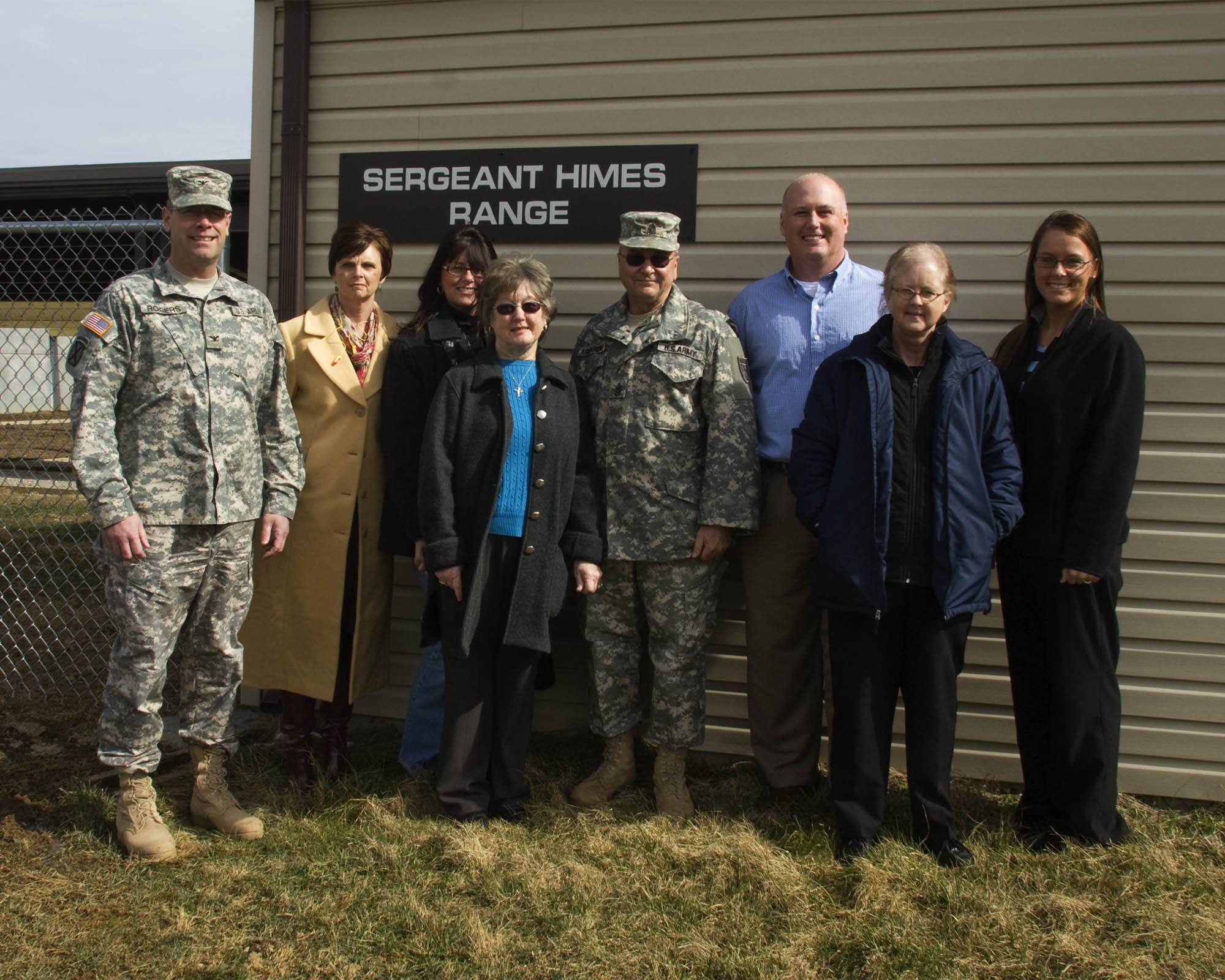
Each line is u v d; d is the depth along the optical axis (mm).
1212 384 3217
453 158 3682
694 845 2836
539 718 3709
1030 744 2934
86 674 4250
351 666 3234
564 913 2486
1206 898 2602
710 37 3461
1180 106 3182
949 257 3363
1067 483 2748
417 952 2334
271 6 3789
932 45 3316
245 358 2807
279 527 2957
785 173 3443
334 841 2834
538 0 3578
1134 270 3242
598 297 3611
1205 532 3248
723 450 2953
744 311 3221
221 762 2965
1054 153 3268
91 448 2547
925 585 2668
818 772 3371
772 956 2312
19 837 2834
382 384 3262
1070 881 2660
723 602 3525
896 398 2693
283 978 2240
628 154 3539
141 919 2438
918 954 2314
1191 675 3275
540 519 2871
